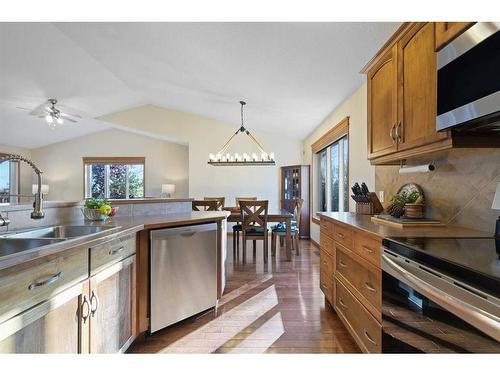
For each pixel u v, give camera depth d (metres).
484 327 0.78
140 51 3.61
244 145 6.82
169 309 2.11
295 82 3.37
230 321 2.30
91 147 8.09
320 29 2.19
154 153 8.13
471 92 1.15
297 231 4.61
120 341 1.72
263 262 4.15
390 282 1.36
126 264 1.79
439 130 1.35
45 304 1.12
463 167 1.71
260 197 6.79
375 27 2.00
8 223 1.54
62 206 2.06
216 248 2.53
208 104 5.49
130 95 5.92
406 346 1.22
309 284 3.19
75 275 1.30
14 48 3.57
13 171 7.61
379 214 2.37
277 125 5.86
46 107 5.48
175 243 2.15
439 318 1.00
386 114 2.01
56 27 3.23
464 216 1.71
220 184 6.81
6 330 0.95
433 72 1.49
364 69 2.37
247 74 3.49
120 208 2.55
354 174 3.39
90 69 4.44
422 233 1.53
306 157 6.53
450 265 0.95
